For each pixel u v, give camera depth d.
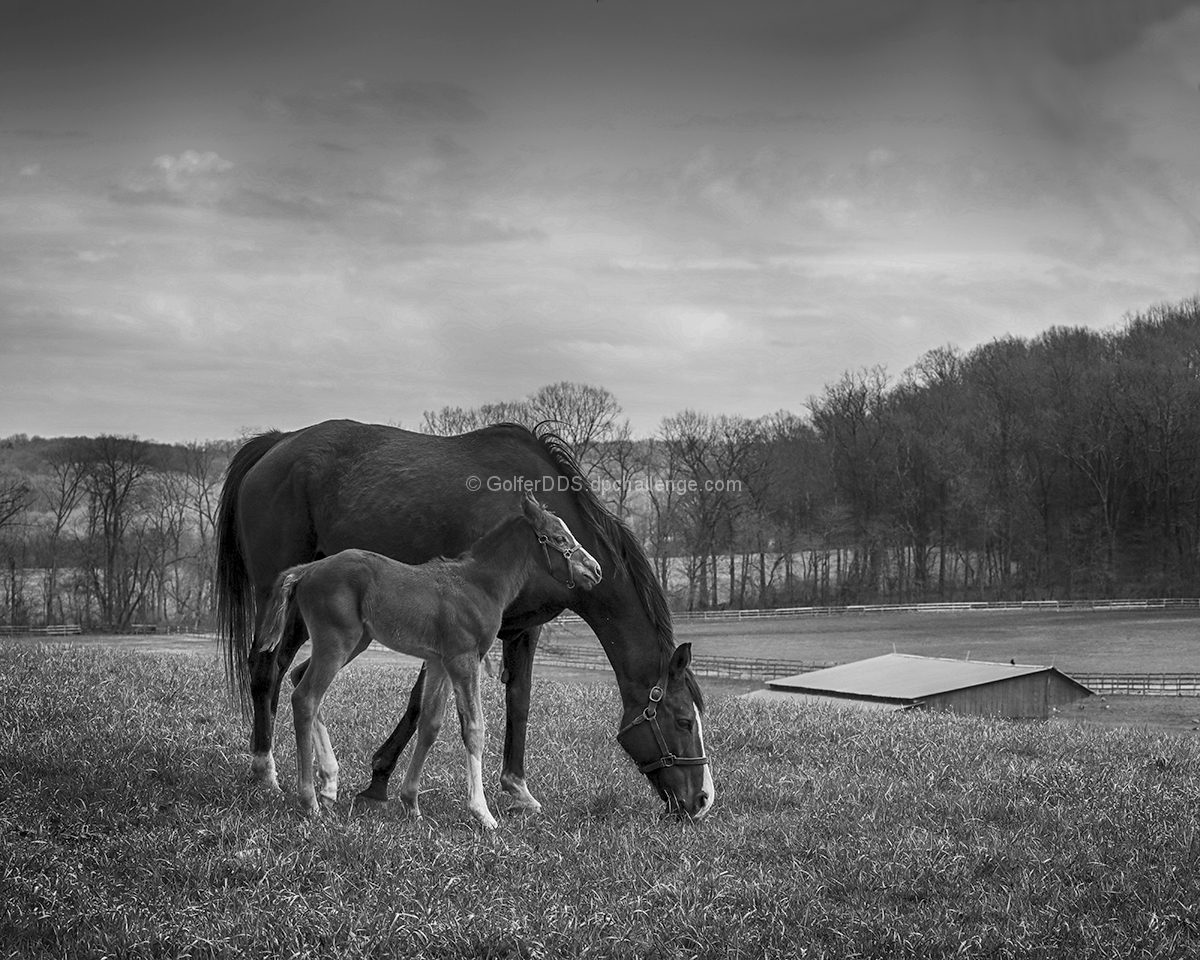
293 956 6.32
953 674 38.06
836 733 14.11
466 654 9.31
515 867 7.84
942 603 95.00
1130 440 96.44
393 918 6.82
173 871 7.45
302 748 8.96
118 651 24.12
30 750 10.33
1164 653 66.00
